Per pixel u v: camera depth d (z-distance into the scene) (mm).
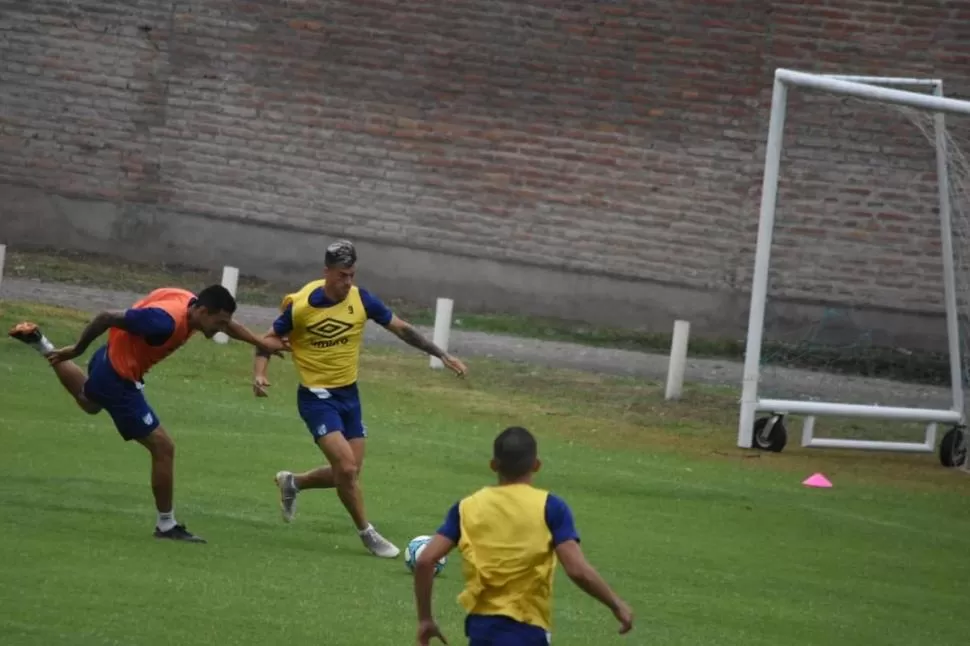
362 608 33625
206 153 104250
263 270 104188
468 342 90062
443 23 101125
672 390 77312
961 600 42062
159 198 104938
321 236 103500
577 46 99750
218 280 102812
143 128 104750
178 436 56188
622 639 33188
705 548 45688
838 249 97250
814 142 97062
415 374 77625
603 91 99688
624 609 21859
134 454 51406
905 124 95938
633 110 99438
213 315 38938
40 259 101750
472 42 100938
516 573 22047
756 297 66250
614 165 99938
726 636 34562
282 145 103562
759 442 67750
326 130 103062
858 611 39094
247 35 103375
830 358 86438
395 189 102562
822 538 49469
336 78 102688
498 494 22516
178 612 31453
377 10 101750
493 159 101312
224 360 74875
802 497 56969
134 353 38250
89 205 105375
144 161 104938
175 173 104688
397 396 71500
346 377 40500
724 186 98688
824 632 36094
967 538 52188
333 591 35094
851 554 47281
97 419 57156
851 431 75375
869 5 96188
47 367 67812
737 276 99000
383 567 38688
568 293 100875
